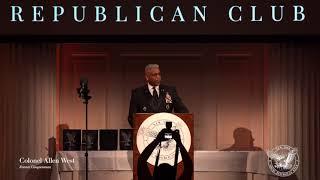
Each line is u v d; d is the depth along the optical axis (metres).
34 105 29.22
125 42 30.27
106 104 32.56
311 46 29.55
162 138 23.56
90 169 26.69
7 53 29.38
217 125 32.53
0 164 28.88
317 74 29.41
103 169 26.69
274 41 29.78
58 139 30.86
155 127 23.64
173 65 32.84
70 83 32.53
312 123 29.25
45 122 29.20
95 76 32.69
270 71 29.89
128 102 32.62
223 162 26.97
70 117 32.28
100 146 27.17
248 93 32.66
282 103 29.48
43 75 29.42
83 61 32.72
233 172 27.14
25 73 29.33
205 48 32.84
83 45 32.78
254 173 27.20
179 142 23.56
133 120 23.91
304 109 29.33
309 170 28.75
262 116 32.38
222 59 32.84
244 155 27.05
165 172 23.44
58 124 31.31
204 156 26.94
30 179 28.86
